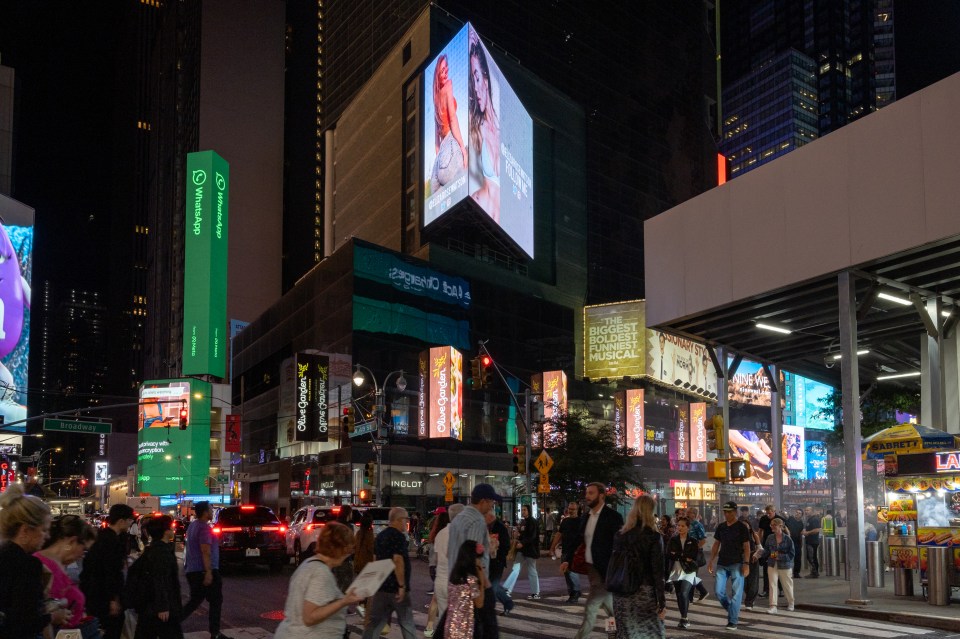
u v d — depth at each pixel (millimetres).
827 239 19719
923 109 17781
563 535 16719
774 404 29359
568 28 98375
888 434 19375
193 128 148125
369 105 90812
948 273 20141
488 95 72938
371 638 10406
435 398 59688
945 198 17141
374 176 87688
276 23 152250
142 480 97312
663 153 109812
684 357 80500
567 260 89938
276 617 15867
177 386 98812
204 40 145750
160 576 9086
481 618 8461
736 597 13852
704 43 123438
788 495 51594
